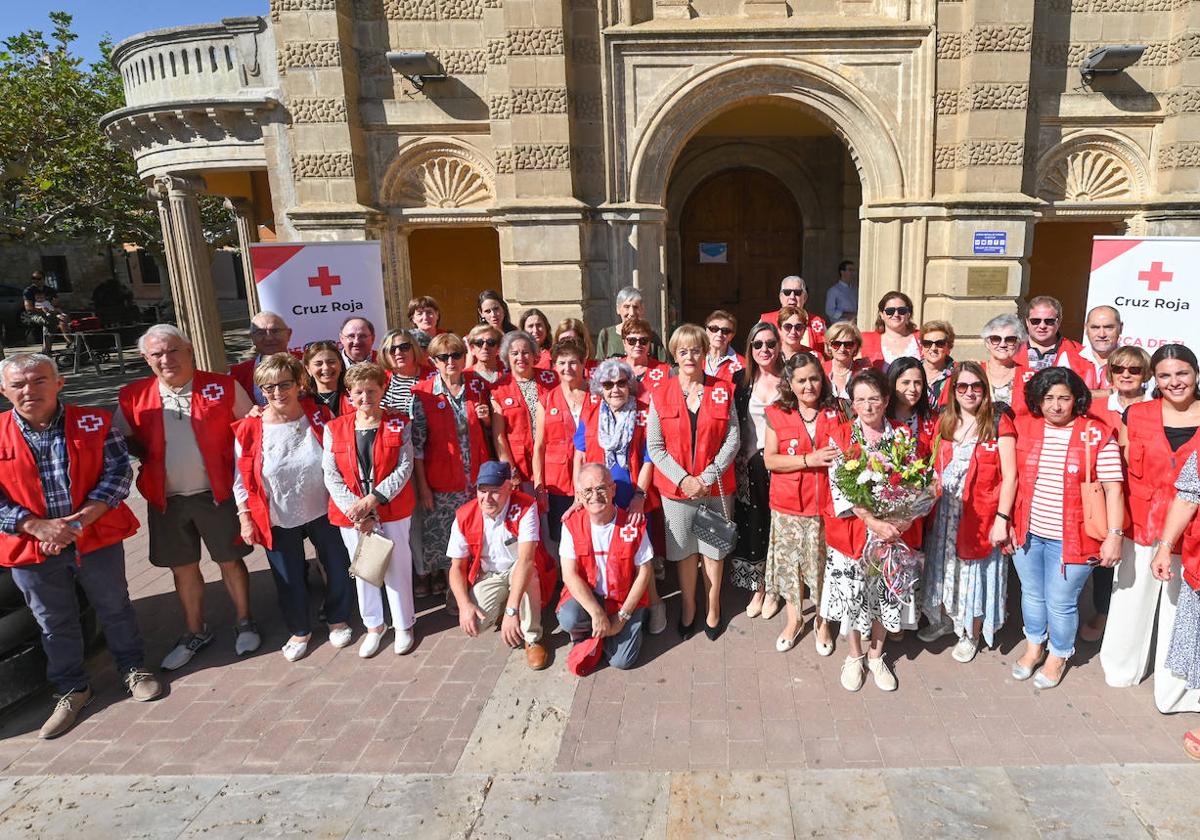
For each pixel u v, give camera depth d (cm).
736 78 781
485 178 824
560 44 745
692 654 419
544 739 351
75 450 375
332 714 380
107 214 1555
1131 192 810
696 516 414
